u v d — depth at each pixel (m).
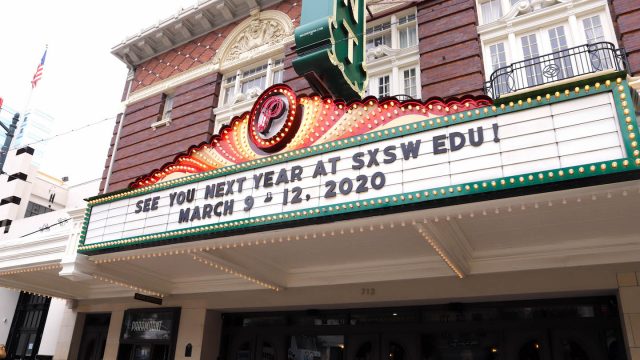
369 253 9.30
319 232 7.54
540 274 8.65
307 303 11.13
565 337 9.00
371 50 12.88
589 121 5.83
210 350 12.56
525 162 6.06
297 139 8.45
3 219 22.56
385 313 10.95
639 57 8.86
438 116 7.05
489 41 11.24
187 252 9.09
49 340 16.80
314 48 9.47
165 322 13.12
